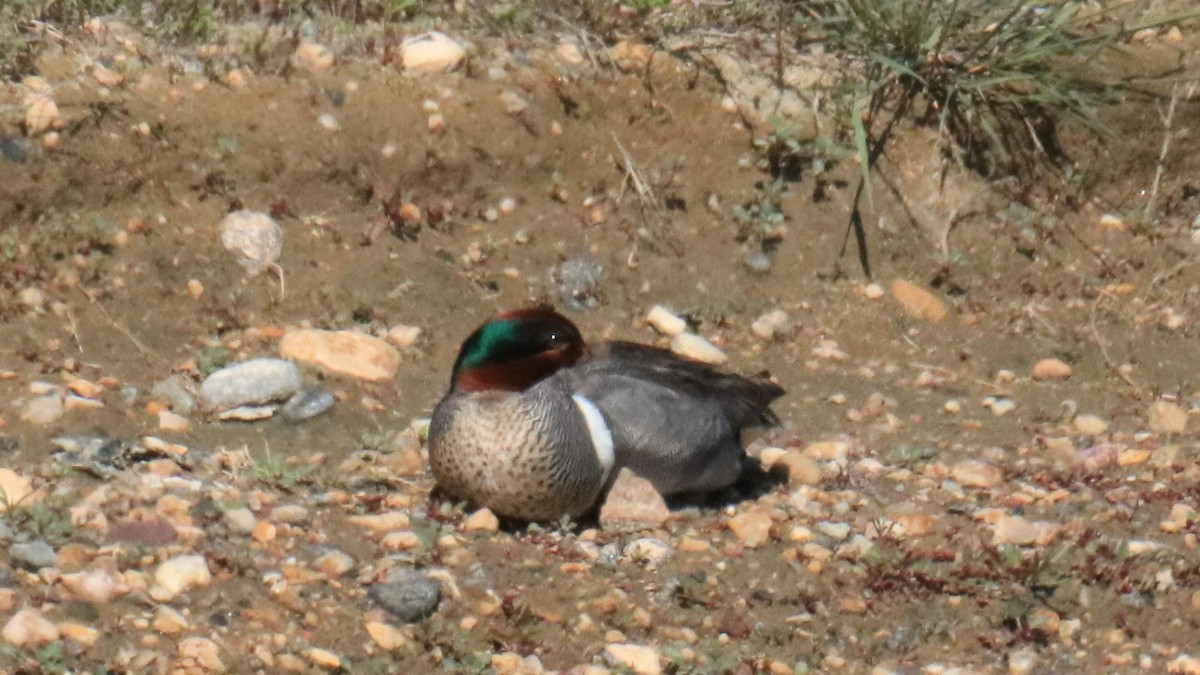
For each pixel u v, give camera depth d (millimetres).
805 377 12414
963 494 10969
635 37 13906
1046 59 14461
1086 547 10328
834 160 13688
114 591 8633
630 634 9094
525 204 13109
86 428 10562
